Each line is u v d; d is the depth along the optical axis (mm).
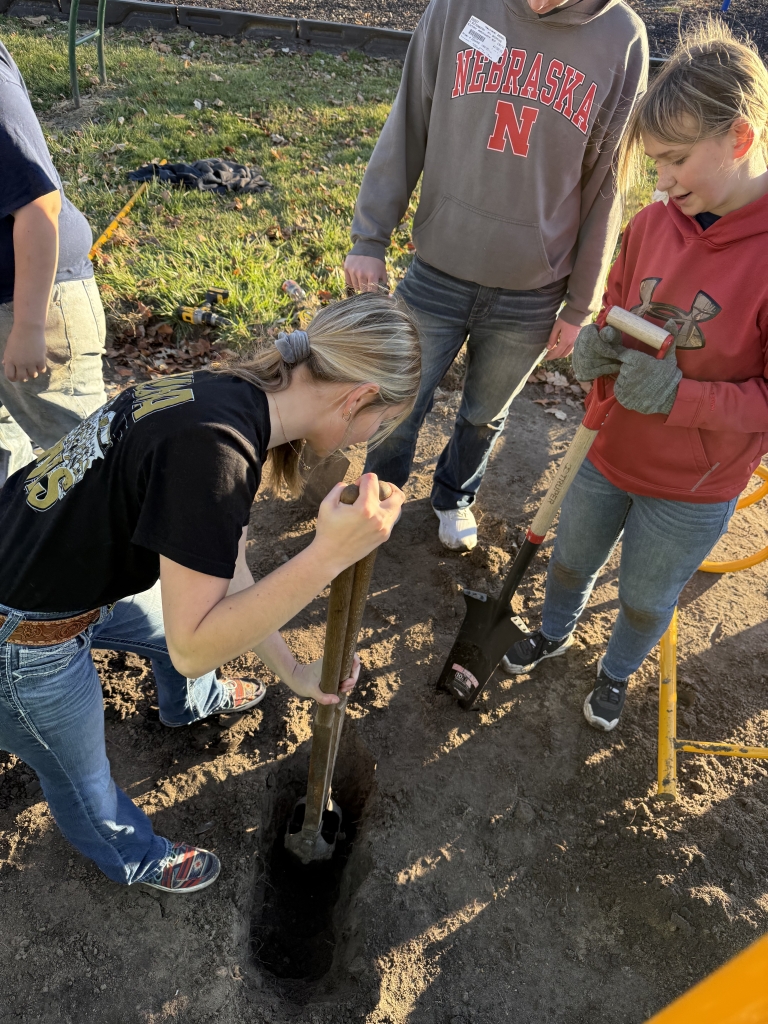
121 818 2035
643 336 1870
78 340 2717
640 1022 2148
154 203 5820
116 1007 2051
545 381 4688
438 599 3305
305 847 2500
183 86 7773
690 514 2135
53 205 2320
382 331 1463
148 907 2230
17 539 1514
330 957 2420
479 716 2848
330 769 2230
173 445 1309
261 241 5430
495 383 3018
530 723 2842
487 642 2650
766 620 3336
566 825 2555
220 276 4910
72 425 2867
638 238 2066
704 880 2359
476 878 2412
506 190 2475
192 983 2100
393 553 3496
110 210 5688
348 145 7082
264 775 2596
